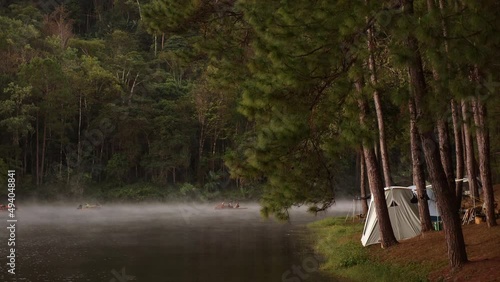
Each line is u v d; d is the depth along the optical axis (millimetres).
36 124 47438
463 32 7094
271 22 7996
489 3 7336
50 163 48594
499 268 8977
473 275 9102
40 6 68688
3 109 42500
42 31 59281
